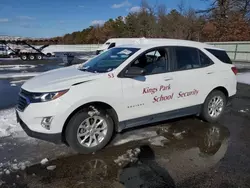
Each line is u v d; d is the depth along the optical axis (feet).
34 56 80.69
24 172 10.14
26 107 11.18
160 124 15.96
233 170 10.37
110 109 12.31
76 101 10.98
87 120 11.68
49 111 10.70
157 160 11.23
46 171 10.23
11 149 12.21
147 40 14.92
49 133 10.85
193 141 13.42
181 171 10.28
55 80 11.75
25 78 36.42
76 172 10.18
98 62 14.05
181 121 16.62
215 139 13.73
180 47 14.58
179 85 14.12
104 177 9.82
